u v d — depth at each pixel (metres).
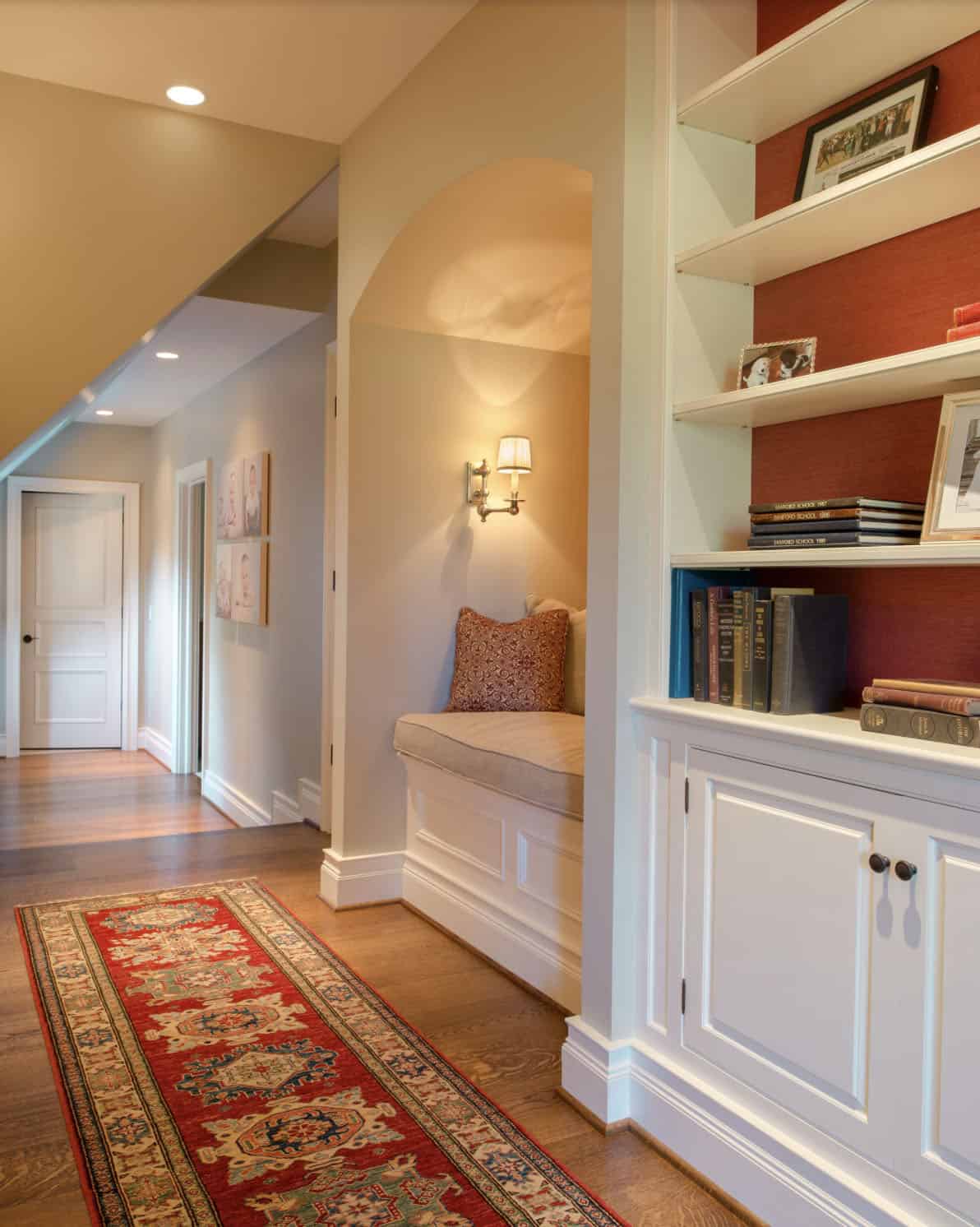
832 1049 1.78
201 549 7.48
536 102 2.56
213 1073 2.42
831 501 1.90
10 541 8.01
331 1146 2.11
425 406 3.76
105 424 8.31
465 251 3.34
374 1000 2.86
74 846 4.50
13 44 3.14
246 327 5.16
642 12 2.25
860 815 1.73
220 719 6.51
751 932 1.96
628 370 2.24
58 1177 1.99
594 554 2.33
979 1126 1.53
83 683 8.38
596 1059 2.25
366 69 3.20
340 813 3.70
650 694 2.27
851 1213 1.72
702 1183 2.02
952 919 1.57
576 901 2.75
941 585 1.94
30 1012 2.76
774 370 2.12
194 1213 1.88
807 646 2.01
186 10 2.91
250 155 3.68
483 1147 2.12
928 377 1.78
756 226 2.00
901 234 2.02
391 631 3.72
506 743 3.05
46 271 3.50
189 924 3.48
